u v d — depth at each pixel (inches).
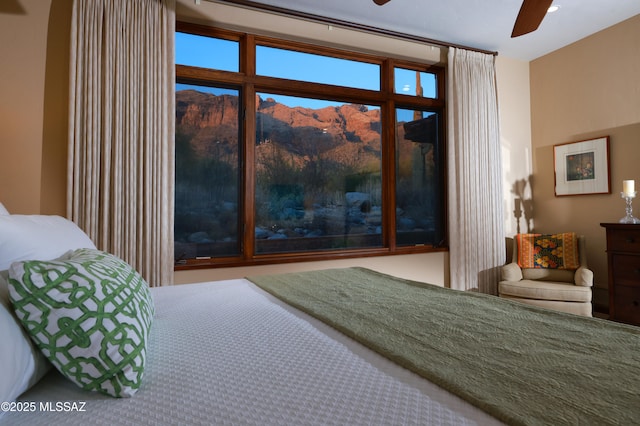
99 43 98.3
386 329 41.1
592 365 30.2
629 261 118.6
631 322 117.8
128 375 27.0
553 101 161.2
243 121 122.5
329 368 31.9
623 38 136.1
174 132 107.6
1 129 91.3
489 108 156.7
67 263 29.8
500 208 157.5
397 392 27.4
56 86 96.3
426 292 60.1
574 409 23.5
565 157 156.4
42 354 27.8
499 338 37.4
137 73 102.8
